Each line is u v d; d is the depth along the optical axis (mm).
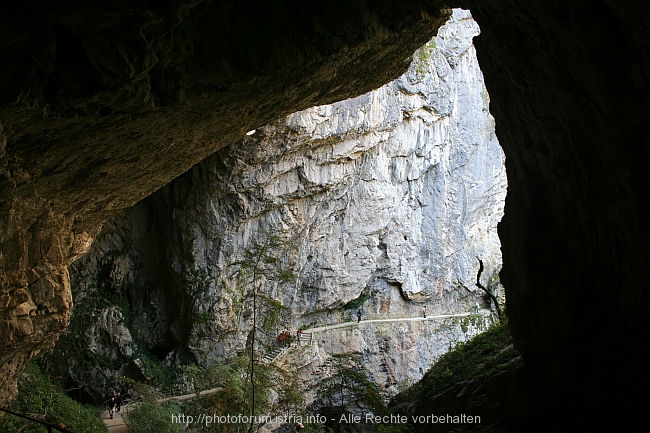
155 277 27438
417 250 36344
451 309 39312
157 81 7867
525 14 8508
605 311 8883
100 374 25078
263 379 18750
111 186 11461
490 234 41562
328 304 32438
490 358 14273
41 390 19422
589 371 9070
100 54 6469
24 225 9883
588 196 8898
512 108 10648
